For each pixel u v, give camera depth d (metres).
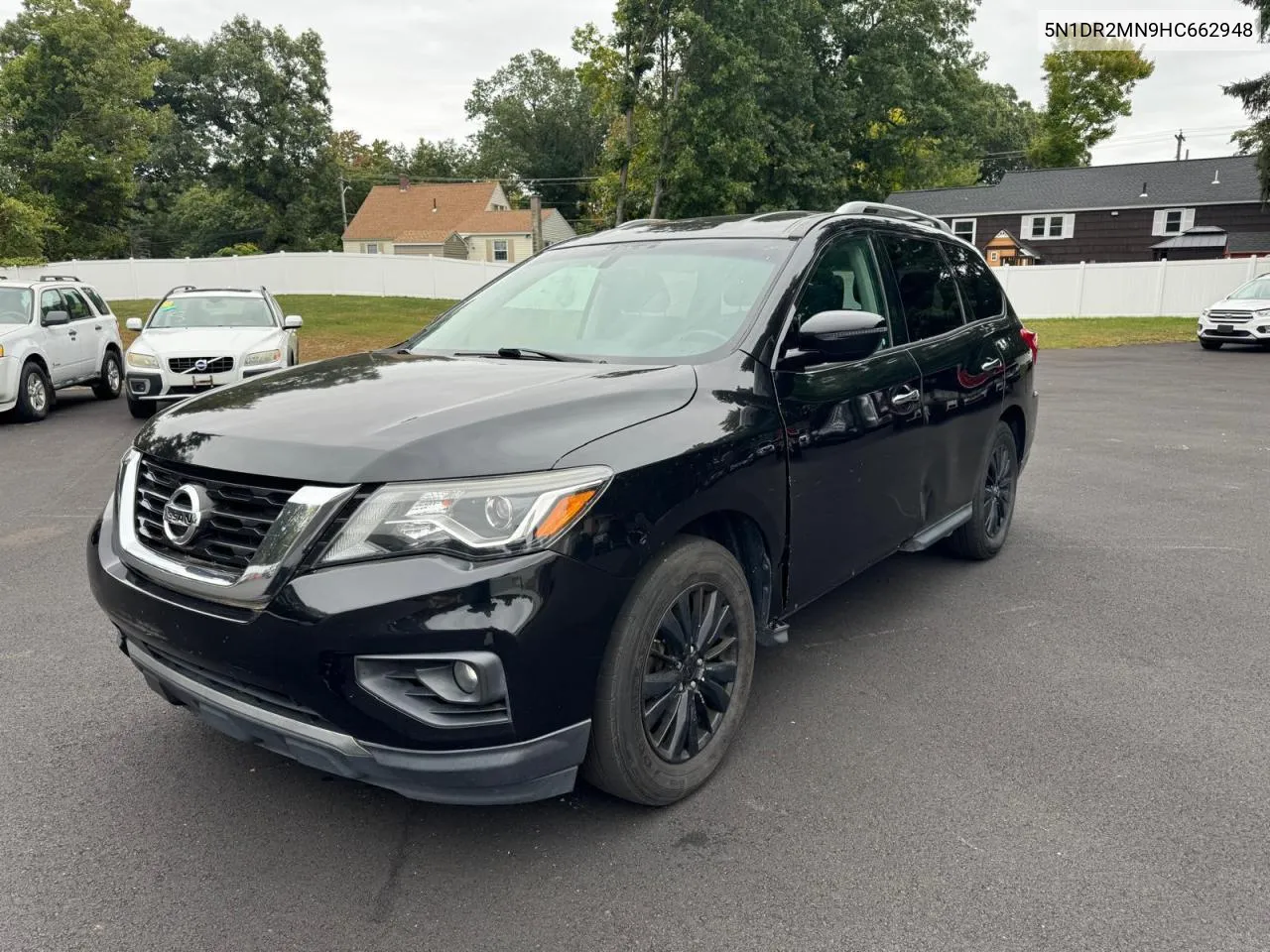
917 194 50.06
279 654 2.30
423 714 2.32
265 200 66.62
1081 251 46.25
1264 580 5.12
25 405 11.21
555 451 2.45
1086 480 7.80
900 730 3.39
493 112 81.50
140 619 2.59
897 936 2.30
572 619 2.40
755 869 2.58
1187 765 3.14
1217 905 2.41
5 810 2.86
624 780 2.69
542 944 2.28
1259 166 30.97
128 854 2.64
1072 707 3.57
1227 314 20.61
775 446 3.11
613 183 37.78
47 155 41.44
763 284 3.46
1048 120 62.59
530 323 3.74
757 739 3.32
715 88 33.00
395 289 38.97
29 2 41.94
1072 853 2.64
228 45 63.03
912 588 4.98
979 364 4.75
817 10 36.84
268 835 2.74
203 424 2.70
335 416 2.61
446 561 2.29
